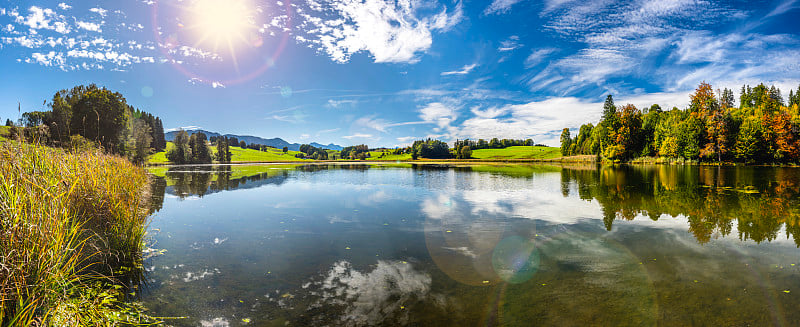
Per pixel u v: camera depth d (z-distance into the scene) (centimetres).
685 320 442
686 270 633
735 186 2042
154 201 1525
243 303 499
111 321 424
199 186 2191
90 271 578
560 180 2548
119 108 4228
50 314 375
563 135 11000
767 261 680
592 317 453
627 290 542
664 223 1043
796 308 471
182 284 568
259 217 1149
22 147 592
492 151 13562
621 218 1120
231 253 743
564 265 667
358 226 1011
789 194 1670
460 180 2598
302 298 518
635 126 6394
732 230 945
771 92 8112
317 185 2252
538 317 454
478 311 473
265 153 13225
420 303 500
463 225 1023
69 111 3641
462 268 652
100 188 730
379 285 568
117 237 654
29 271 388
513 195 1697
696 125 5319
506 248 780
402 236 893
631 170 3916
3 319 329
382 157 14325
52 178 599
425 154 12319
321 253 746
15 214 402
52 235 433
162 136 11531
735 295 518
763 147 4634
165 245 805
